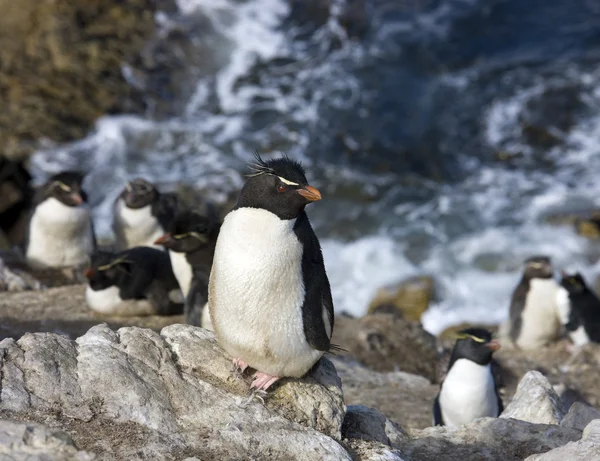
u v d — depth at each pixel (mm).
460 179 31891
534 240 28250
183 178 30406
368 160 32438
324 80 35906
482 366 12242
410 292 25344
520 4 41125
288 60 36906
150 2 36969
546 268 18641
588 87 35656
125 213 17297
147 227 17328
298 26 38469
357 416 8609
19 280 16562
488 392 12305
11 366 7270
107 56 33938
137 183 17469
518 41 38750
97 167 30422
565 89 35531
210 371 7855
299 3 39250
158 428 7137
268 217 6980
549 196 30578
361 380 14633
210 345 8094
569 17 40344
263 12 38469
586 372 16938
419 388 14633
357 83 35844
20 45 33031
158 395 7434
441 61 37344
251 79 35688
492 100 35250
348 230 28984
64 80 32656
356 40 38156
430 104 35000
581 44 38469
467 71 36906
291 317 7109
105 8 35500
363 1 40125
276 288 7020
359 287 26562
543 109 34625
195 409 7449
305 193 6859
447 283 26359
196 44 36344
